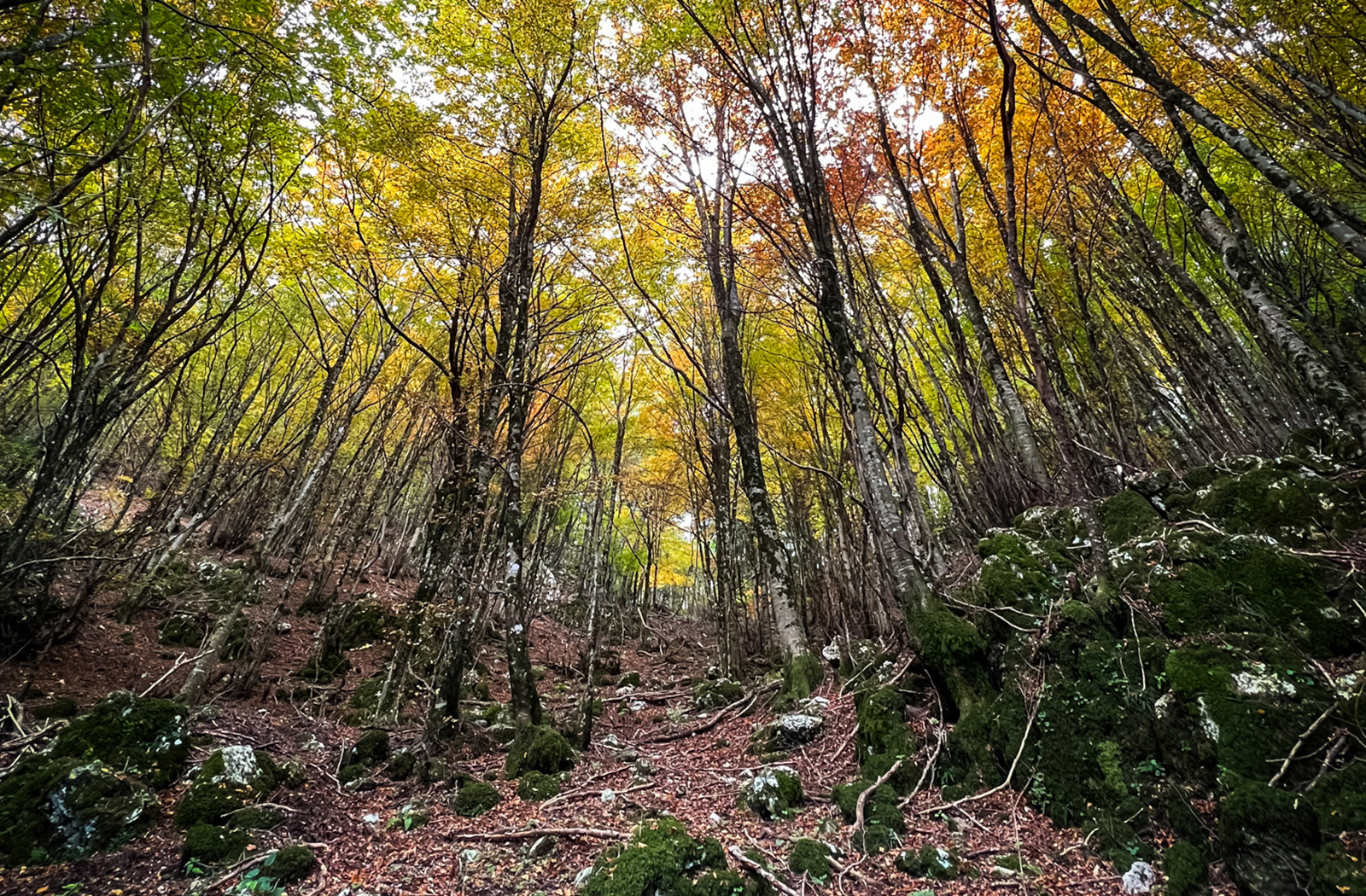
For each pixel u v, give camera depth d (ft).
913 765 18.49
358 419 51.21
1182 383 31.37
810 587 43.21
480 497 26.94
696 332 46.75
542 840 16.37
